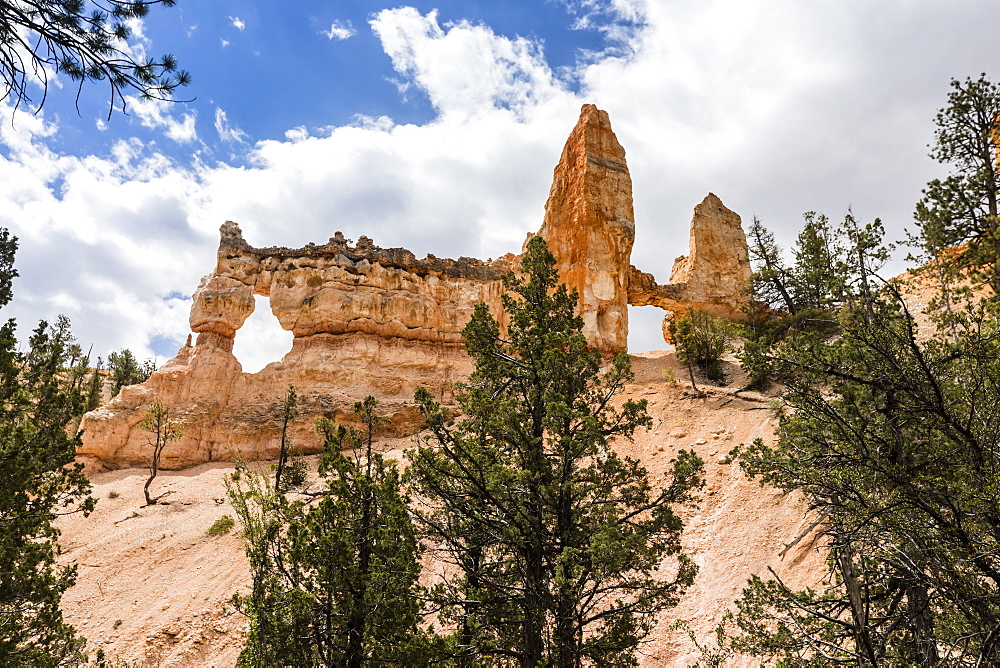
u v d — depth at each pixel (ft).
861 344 41.22
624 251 175.42
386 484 58.39
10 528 53.11
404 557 55.42
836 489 40.83
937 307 45.55
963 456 37.45
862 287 42.01
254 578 56.08
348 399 157.07
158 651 87.71
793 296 143.33
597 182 180.75
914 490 36.70
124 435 149.07
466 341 71.61
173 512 122.62
